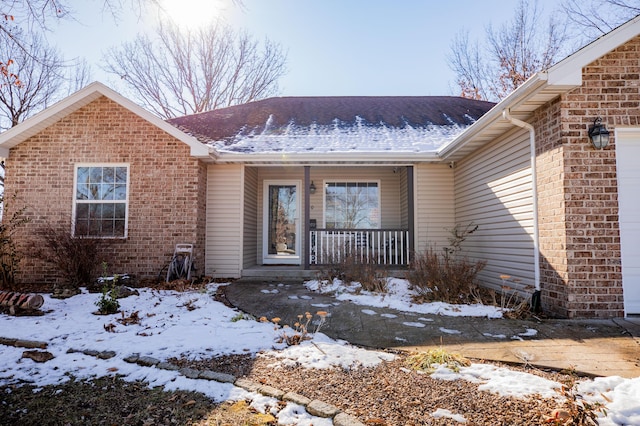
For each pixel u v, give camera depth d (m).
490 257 7.19
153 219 8.07
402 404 2.67
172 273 7.68
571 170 4.93
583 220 4.88
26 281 7.93
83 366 3.49
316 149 8.75
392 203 10.55
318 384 3.02
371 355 3.70
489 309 5.44
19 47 5.97
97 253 7.59
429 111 12.02
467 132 6.77
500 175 6.77
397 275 8.41
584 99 4.97
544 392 2.80
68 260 7.31
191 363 3.54
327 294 6.80
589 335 4.23
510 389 2.85
